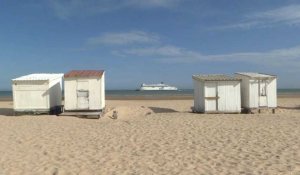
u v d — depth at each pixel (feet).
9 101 127.95
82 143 40.27
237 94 71.36
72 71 70.85
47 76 73.36
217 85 71.10
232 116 65.72
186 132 46.91
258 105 72.02
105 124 56.44
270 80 72.23
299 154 32.91
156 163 30.89
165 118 62.95
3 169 29.48
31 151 36.29
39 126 54.08
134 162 31.35
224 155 33.32
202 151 35.29
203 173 27.40
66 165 30.55
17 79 68.95
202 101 72.13
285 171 27.32
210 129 49.21
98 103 67.77
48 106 69.00
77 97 67.72
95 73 69.05
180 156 33.30
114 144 39.55
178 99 138.72
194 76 75.72
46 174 27.99
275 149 35.35
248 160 31.14
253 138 41.70
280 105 97.14
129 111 80.12
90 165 30.48
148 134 45.73
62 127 53.01
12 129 50.98
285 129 48.01
